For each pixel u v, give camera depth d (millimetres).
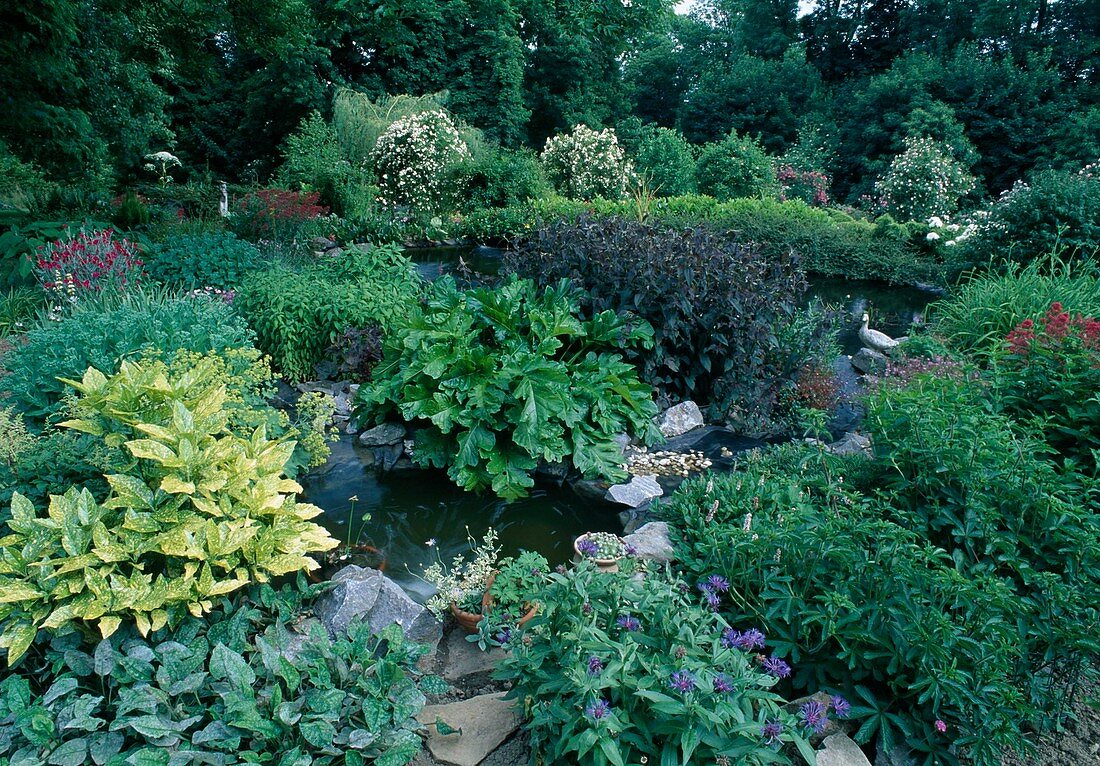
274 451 3141
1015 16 25750
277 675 2410
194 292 6680
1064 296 6445
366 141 19000
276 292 6254
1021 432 3971
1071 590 2443
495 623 2707
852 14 32188
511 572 2936
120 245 7691
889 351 7246
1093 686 2670
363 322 6230
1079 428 3984
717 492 3668
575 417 4570
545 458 4438
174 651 2400
